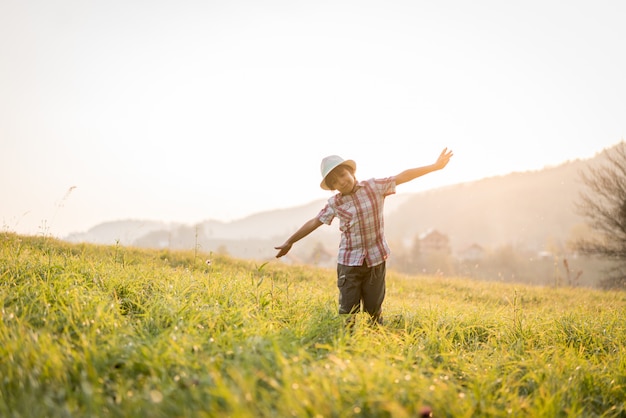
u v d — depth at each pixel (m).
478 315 6.27
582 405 3.45
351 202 5.13
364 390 2.64
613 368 4.07
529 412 3.00
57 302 4.01
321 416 2.36
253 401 2.45
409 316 6.04
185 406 2.49
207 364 2.88
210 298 4.88
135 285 5.11
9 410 2.46
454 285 13.20
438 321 5.64
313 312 5.11
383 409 2.51
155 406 2.45
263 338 3.51
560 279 16.30
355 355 3.44
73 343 3.31
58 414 2.38
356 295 5.22
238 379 2.58
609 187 21.03
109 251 9.48
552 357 4.29
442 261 102.19
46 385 2.71
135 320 4.11
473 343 4.97
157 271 6.27
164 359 3.03
